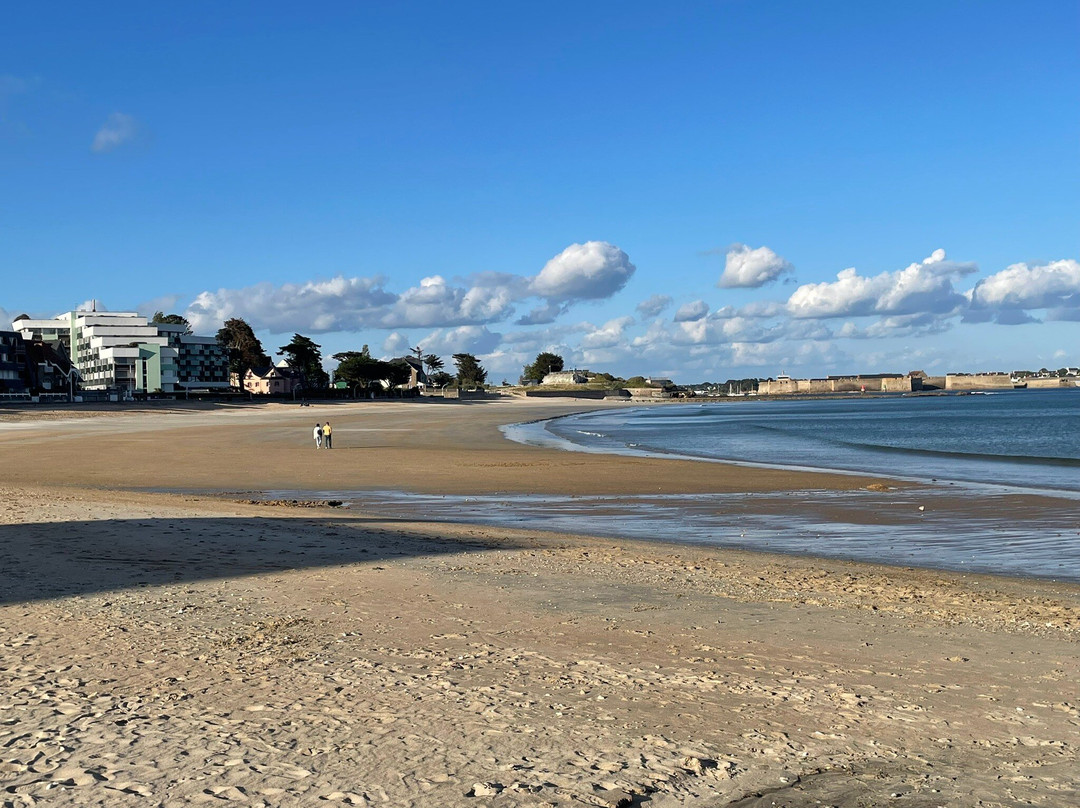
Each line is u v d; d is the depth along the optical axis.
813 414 141.00
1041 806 5.22
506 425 92.25
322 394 193.12
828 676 7.89
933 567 15.98
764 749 6.07
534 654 8.52
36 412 107.69
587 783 5.42
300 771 5.55
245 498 27.23
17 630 9.35
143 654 8.41
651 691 7.33
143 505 21.92
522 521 22.36
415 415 122.69
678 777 5.55
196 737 6.12
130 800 5.12
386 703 6.91
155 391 154.75
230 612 10.30
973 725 6.63
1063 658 8.66
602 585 12.47
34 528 16.72
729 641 9.19
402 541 16.75
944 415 124.94
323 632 9.37
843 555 17.38
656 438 68.69
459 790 5.29
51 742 6.03
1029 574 15.24
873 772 5.71
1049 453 50.72
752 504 25.78
